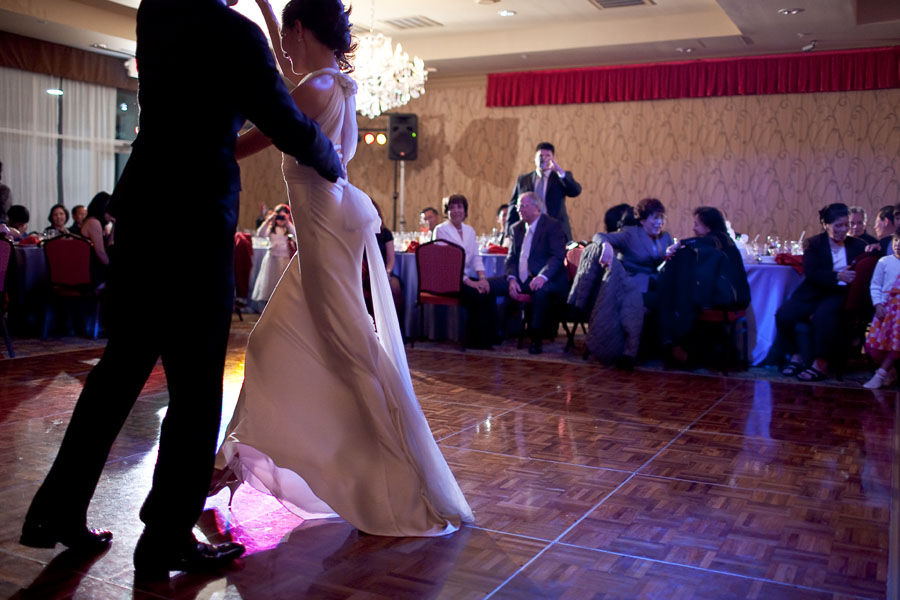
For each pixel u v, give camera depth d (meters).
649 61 10.55
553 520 2.44
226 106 1.88
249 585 1.92
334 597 1.86
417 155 11.62
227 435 2.25
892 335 4.82
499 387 4.70
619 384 4.88
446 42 10.52
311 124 1.94
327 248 2.21
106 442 1.98
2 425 3.47
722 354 5.70
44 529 1.95
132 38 9.78
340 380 2.28
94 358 5.39
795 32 8.79
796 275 5.66
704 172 10.53
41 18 8.78
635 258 5.73
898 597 1.92
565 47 9.85
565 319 6.45
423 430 2.33
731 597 1.92
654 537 2.31
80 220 8.50
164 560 1.94
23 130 10.31
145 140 1.90
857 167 9.76
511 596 1.89
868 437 3.60
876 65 9.42
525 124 11.49
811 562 2.14
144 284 1.91
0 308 5.35
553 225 6.27
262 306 8.63
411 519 2.26
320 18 2.21
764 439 3.53
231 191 1.94
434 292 6.34
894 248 4.88
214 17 1.82
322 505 2.41
